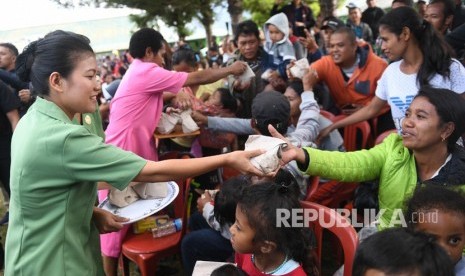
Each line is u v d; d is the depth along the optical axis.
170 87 2.41
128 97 2.40
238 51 3.47
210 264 1.61
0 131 3.42
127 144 2.43
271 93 2.02
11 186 1.35
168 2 6.82
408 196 1.38
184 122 2.55
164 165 1.35
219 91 3.07
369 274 0.88
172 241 2.25
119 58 15.30
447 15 2.90
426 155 1.53
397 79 2.18
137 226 2.30
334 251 2.67
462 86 2.04
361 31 6.15
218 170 2.76
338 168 1.62
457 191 1.25
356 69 3.21
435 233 1.17
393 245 0.88
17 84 3.82
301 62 2.62
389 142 1.67
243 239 1.31
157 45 2.47
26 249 1.36
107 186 1.84
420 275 0.84
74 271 1.38
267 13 8.27
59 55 1.30
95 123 1.86
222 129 2.67
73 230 1.40
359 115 2.47
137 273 2.89
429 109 1.45
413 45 2.08
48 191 1.32
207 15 8.07
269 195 1.30
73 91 1.33
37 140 1.29
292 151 1.58
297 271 1.31
